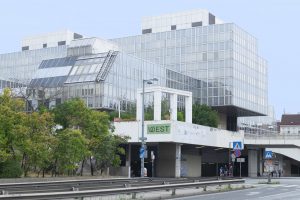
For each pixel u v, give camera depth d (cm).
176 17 12125
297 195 2980
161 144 6362
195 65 10481
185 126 6103
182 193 3073
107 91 8056
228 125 11238
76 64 8725
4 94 4019
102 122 5069
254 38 11169
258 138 8250
